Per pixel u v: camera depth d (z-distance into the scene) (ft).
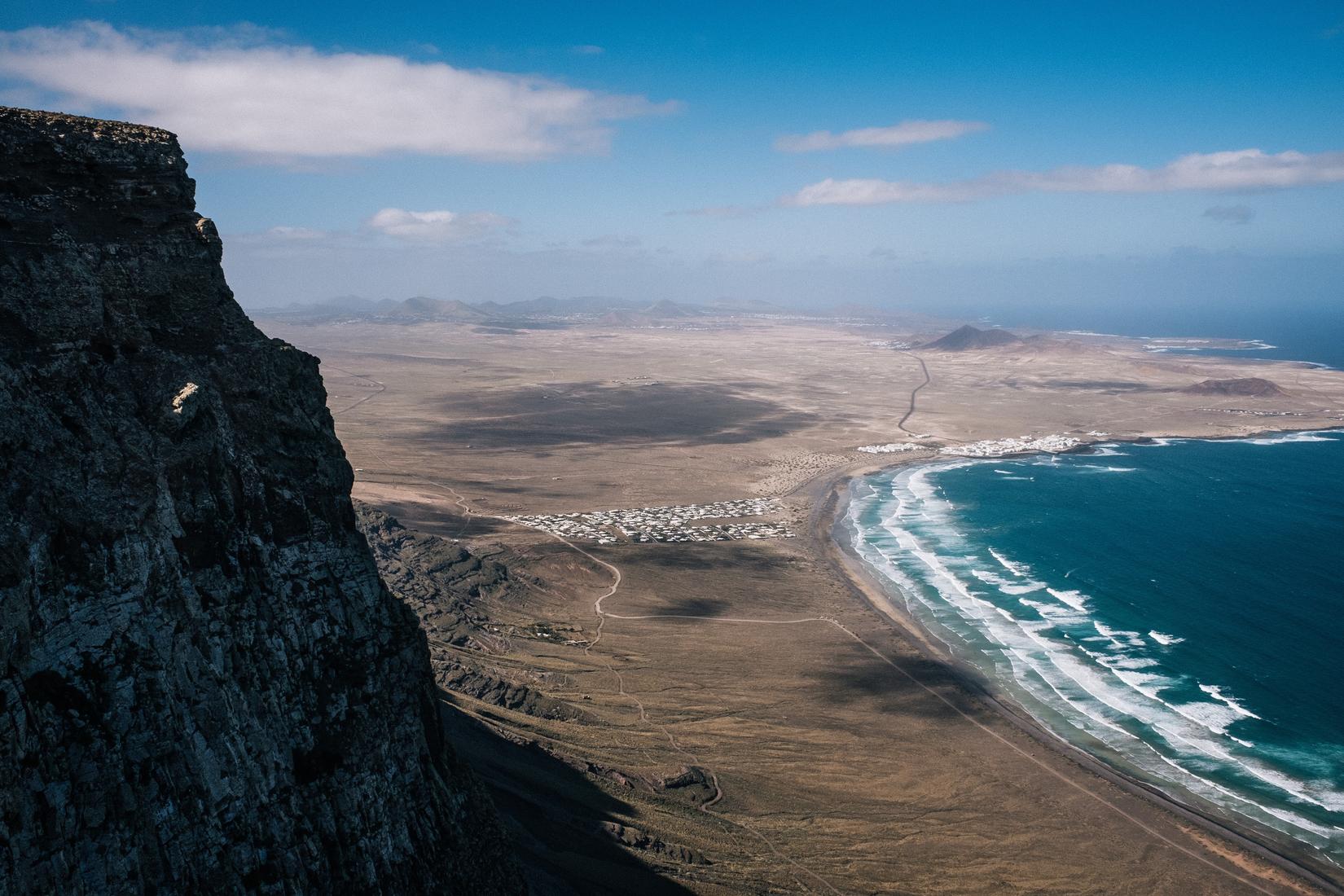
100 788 83.46
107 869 82.02
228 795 94.94
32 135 100.83
